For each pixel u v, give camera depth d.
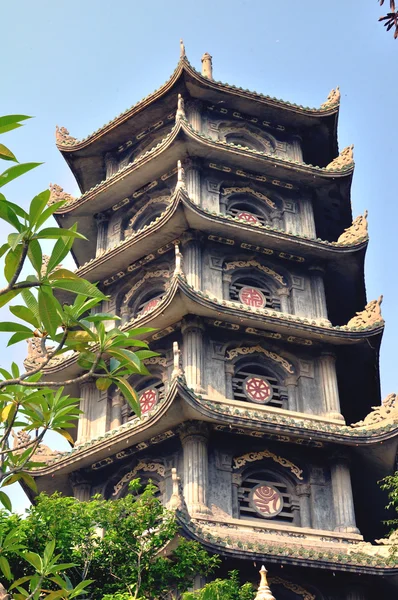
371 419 36.06
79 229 44.44
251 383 36.78
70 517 26.86
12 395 16.58
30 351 39.03
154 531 27.88
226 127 43.50
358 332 37.88
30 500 37.28
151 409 36.09
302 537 33.25
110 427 37.12
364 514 39.25
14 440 36.09
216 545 29.95
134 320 36.25
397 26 15.88
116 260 39.75
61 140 44.69
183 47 41.88
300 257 40.31
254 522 32.97
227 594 24.91
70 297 41.41
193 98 42.75
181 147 39.81
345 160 42.75
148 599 26.69
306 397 37.06
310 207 42.75
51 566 17.23
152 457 34.72
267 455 35.06
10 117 13.66
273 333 37.47
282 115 43.97
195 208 37.12
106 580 26.95
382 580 32.69
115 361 16.02
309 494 34.84
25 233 13.97
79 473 35.72
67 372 38.38
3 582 26.09
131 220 42.62
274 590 31.92
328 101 44.28
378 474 36.69
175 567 26.97
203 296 35.34
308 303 39.78
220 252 39.22
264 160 41.06
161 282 39.59
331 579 32.59
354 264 40.69
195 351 35.62
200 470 32.91
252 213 41.94
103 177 46.31
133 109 42.84
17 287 14.23
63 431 17.00
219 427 33.94
